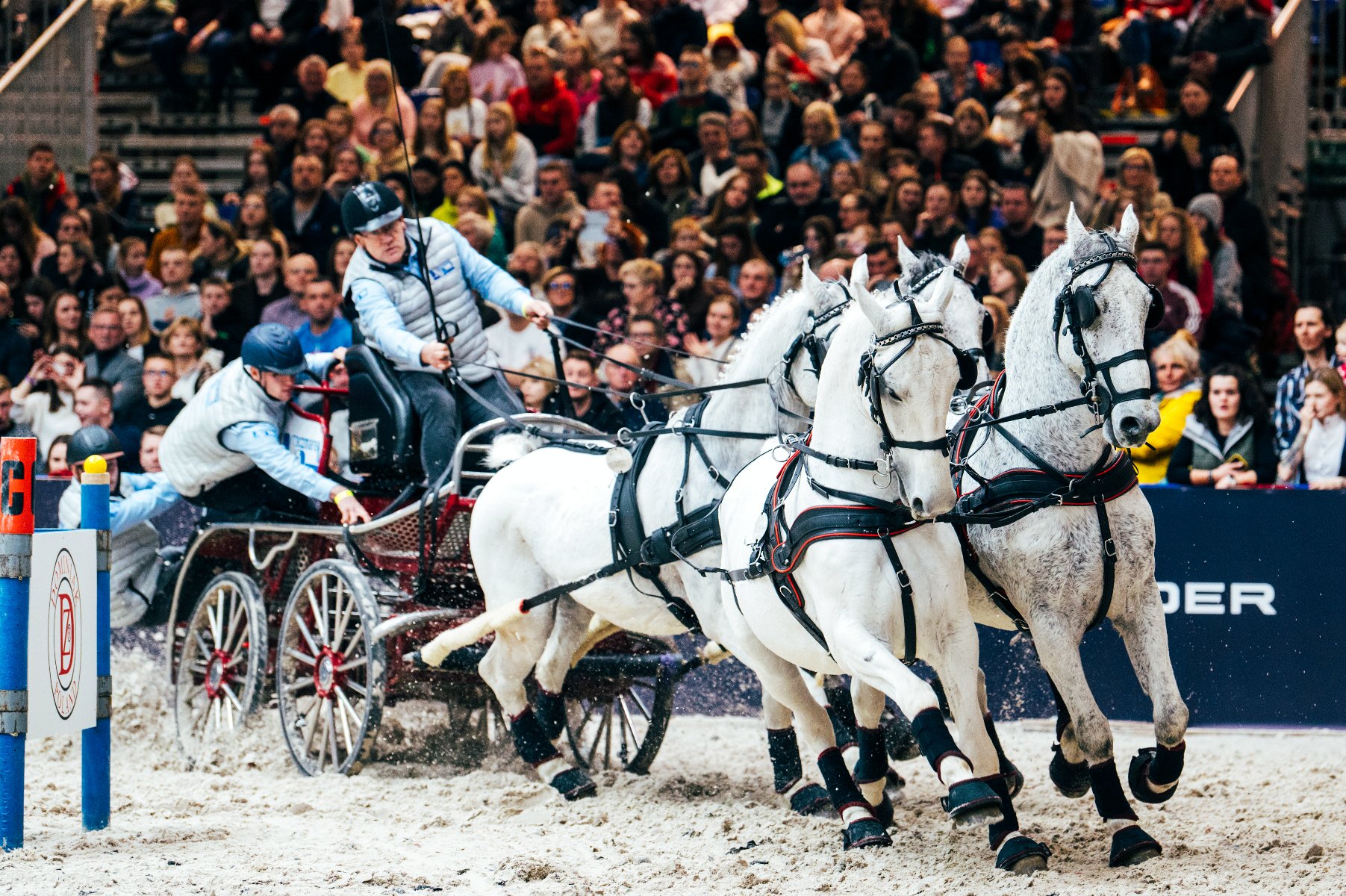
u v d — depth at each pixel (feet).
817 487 27.78
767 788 36.83
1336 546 41.60
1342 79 69.15
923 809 34.17
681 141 63.57
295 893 26.78
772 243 58.85
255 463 39.93
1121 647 43.11
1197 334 52.85
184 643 42.27
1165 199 56.44
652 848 30.48
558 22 71.61
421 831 32.09
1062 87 61.36
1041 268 29.01
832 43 68.33
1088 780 30.78
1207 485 43.57
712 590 31.53
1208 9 68.18
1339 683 41.55
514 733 36.37
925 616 27.20
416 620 36.47
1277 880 27.07
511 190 62.18
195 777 38.01
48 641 30.25
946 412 25.79
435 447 38.47
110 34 78.95
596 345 52.26
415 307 39.81
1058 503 28.25
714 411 32.68
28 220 65.26
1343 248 66.33
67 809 33.32
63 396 57.57
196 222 63.98
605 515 33.73
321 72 68.85
